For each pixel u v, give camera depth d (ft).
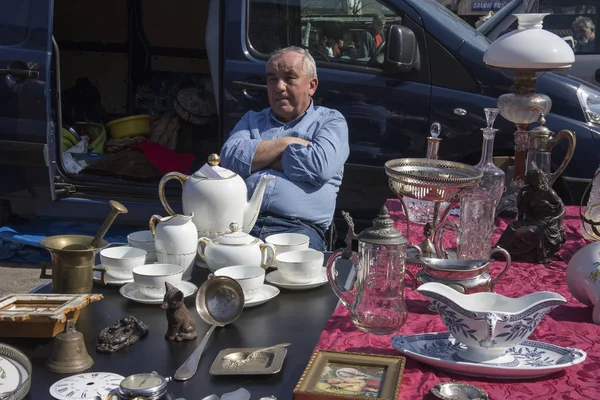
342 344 5.41
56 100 14.90
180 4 19.66
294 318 5.96
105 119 20.08
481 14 33.30
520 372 4.82
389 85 13.80
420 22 13.80
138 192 15.31
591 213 8.09
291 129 10.71
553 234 7.73
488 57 9.48
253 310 6.12
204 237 7.03
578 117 13.30
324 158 10.14
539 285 6.97
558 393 4.70
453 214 9.52
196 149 18.80
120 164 16.43
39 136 14.14
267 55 14.38
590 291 6.20
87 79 20.06
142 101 19.97
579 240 8.63
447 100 13.60
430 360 4.95
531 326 4.95
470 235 6.93
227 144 10.51
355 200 14.20
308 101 10.89
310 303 6.34
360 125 13.94
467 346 5.09
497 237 8.50
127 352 5.24
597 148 13.15
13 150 14.19
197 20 19.70
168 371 4.96
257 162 10.27
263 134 10.78
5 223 15.12
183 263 6.61
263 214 10.22
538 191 7.74
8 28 14.20
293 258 6.88
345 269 7.32
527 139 9.64
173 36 19.85
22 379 4.49
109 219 6.21
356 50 14.08
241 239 6.68
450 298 4.98
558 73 13.80
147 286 6.09
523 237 7.66
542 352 5.15
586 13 21.39
